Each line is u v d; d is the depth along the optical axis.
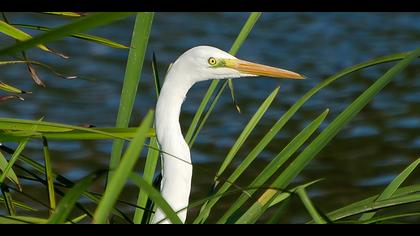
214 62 6.67
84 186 4.22
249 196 5.71
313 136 14.98
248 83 18.47
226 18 24.64
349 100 17.48
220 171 6.42
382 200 5.54
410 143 14.83
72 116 16.16
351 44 22.42
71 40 21.80
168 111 6.44
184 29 23.36
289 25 24.16
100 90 17.86
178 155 6.36
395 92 17.86
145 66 19.72
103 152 14.15
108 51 20.98
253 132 15.37
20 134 5.27
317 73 19.69
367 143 14.84
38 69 19.08
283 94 17.83
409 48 22.06
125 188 12.48
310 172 13.52
